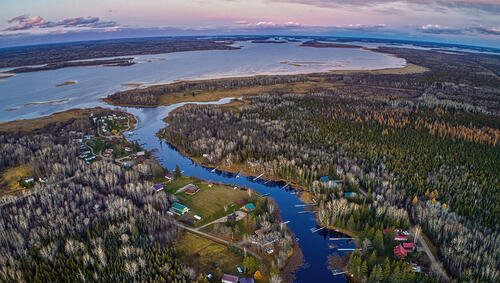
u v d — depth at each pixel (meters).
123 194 142.12
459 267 100.88
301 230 126.31
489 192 137.62
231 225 124.12
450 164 165.25
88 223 117.62
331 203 135.50
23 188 151.25
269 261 106.94
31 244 106.75
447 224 114.19
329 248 115.69
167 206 136.25
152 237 110.69
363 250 110.12
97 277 93.31
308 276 102.44
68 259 99.88
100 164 167.38
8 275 93.00
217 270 100.69
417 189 143.00
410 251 109.56
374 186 147.75
